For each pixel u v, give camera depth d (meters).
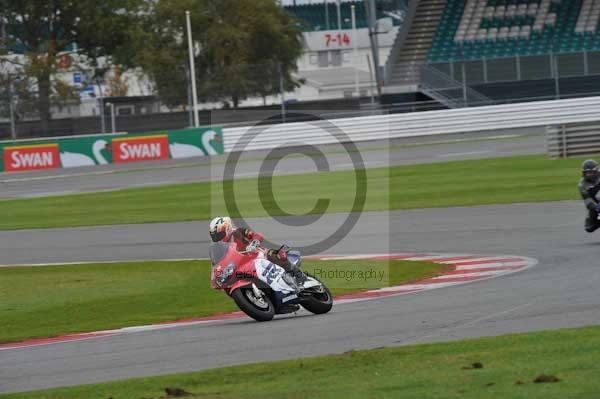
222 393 29.17
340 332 39.09
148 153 180.00
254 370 32.31
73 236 91.44
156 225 94.25
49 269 71.94
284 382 30.20
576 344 32.16
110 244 83.75
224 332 42.09
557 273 50.94
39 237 92.88
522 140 157.75
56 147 178.50
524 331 36.03
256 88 196.88
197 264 68.50
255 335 40.19
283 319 44.47
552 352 31.28
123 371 34.97
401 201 96.06
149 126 195.00
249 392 28.95
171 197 118.81
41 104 194.38
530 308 41.03
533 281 48.94
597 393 25.64
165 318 49.88
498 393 26.31
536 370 28.83
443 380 28.47
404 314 42.44
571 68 189.75
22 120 192.88
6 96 192.38
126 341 42.41
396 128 180.00
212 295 56.22
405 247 68.75
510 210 82.88
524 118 180.38
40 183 155.25
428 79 198.38
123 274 66.38
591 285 45.78
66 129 193.88
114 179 151.50
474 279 52.25
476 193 96.69
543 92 190.25
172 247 78.69
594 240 63.03
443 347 33.62
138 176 152.88
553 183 98.94
